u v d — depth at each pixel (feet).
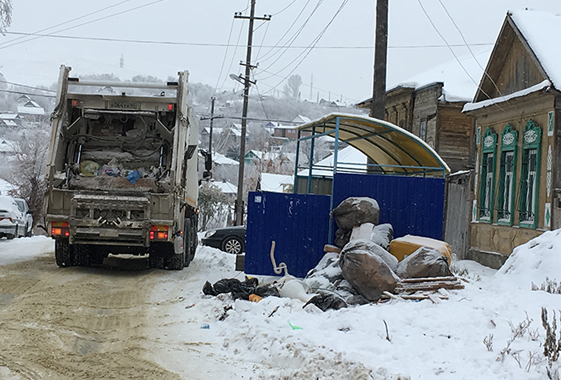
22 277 40.32
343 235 39.04
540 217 54.34
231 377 19.95
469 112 67.72
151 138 47.03
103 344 23.88
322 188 52.37
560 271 33.19
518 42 60.95
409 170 51.93
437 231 40.68
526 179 57.88
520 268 36.17
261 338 23.61
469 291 30.48
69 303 31.86
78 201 42.45
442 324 24.06
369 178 40.57
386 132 44.19
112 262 53.88
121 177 44.34
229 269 50.80
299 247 40.42
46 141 149.59
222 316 28.94
